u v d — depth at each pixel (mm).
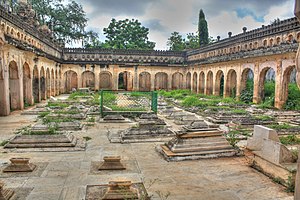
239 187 5316
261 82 21547
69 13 39469
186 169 6328
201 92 32562
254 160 6410
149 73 35688
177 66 35875
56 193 4965
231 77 26484
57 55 31469
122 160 7004
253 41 23328
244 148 8062
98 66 34062
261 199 4805
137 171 6184
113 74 34531
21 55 17125
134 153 7676
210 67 29688
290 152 5641
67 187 5238
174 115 14688
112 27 49000
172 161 6898
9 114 15109
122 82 39688
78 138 9312
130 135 9125
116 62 34281
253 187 5316
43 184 5379
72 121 11344
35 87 21625
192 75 34375
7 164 6547
